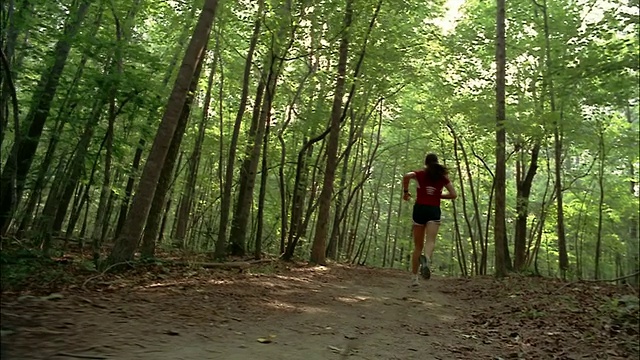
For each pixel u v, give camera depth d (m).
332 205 26.55
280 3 11.14
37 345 2.82
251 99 19.02
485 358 4.11
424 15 15.70
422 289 8.84
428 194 7.23
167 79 12.01
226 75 17.67
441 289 9.13
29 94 12.03
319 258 12.37
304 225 13.19
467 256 40.56
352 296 7.01
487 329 5.46
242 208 12.93
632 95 10.70
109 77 8.64
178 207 26.19
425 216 7.19
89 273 6.05
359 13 12.12
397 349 4.05
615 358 4.38
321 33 12.70
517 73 16.22
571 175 22.61
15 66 9.99
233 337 3.70
